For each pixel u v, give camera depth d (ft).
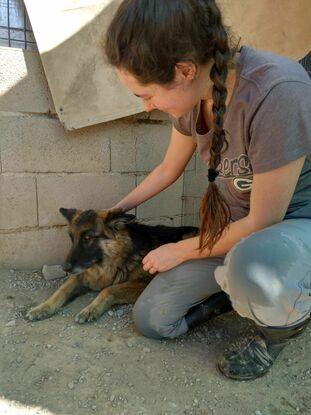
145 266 2.79
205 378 2.45
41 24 3.44
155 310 2.75
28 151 3.71
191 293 2.74
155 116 4.31
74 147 3.92
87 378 2.42
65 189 3.97
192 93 1.88
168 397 2.28
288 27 4.41
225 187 2.68
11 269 3.90
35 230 3.92
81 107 3.68
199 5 1.67
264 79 1.99
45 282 3.79
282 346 2.47
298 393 2.35
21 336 2.86
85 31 3.58
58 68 3.53
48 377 2.42
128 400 2.25
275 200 2.14
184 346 2.80
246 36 4.28
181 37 1.65
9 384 2.35
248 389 2.37
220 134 1.94
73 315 3.24
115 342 2.82
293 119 1.96
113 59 1.77
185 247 2.63
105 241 3.62
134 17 1.64
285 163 2.02
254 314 2.17
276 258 2.02
